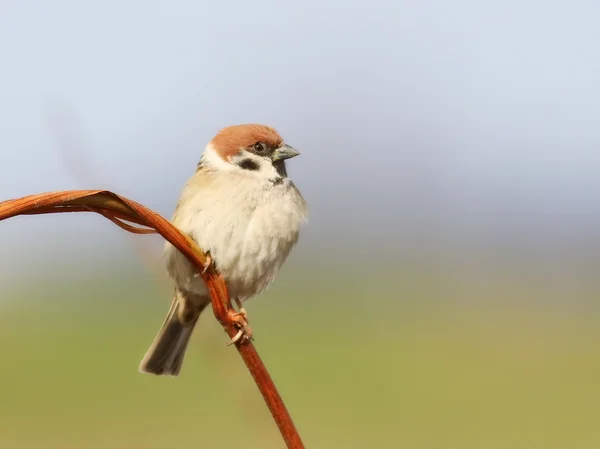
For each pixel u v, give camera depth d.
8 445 10.47
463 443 10.78
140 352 14.80
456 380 13.97
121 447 10.42
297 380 13.70
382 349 15.75
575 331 17.53
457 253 23.44
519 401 12.89
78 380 13.12
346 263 22.20
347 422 11.50
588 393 13.32
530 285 21.25
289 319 17.62
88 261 23.03
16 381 13.05
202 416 11.24
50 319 17.16
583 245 24.81
